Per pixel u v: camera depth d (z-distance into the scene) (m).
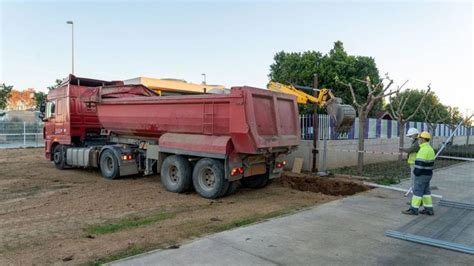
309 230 6.66
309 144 13.98
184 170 10.07
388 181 11.65
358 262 5.23
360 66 22.67
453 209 8.55
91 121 14.59
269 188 11.05
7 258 5.30
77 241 6.07
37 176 13.09
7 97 41.91
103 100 12.34
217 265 4.99
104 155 12.61
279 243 5.93
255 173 10.07
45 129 15.70
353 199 9.39
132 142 12.51
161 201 9.25
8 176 13.09
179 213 8.05
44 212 8.05
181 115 10.09
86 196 9.74
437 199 9.69
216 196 9.43
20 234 6.47
